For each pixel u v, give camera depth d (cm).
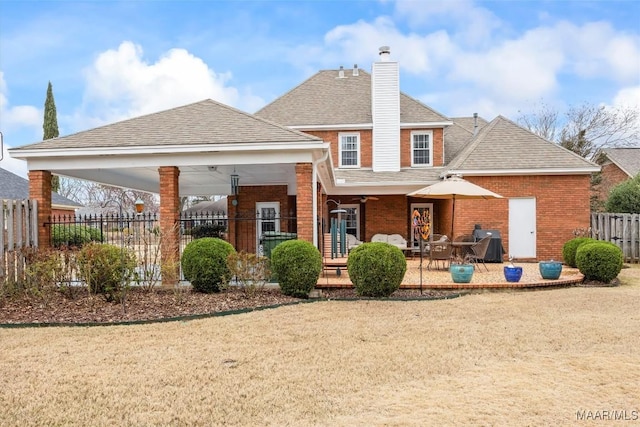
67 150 1091
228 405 428
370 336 662
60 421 396
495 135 1886
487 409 423
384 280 959
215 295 966
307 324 732
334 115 2188
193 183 1966
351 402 437
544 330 701
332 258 1282
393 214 2108
